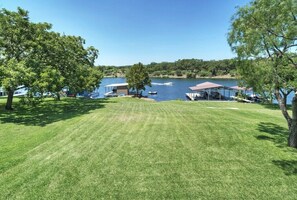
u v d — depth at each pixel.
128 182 6.43
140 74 47.69
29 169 7.05
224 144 9.78
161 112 16.62
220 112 17.64
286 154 8.77
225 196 5.83
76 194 5.78
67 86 23.36
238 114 17.55
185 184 6.39
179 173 7.03
